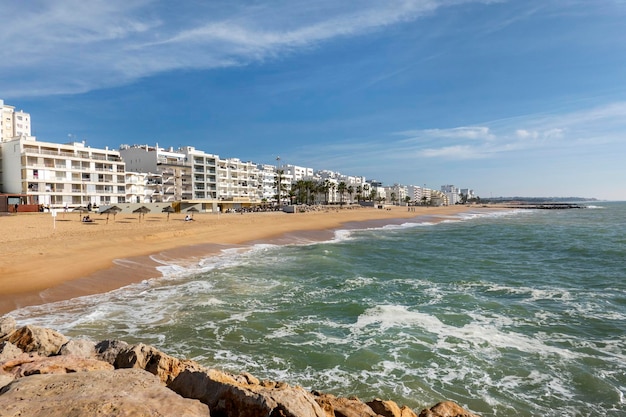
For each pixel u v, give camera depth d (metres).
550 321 14.70
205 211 92.31
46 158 71.50
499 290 19.67
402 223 78.00
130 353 7.39
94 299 16.94
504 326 14.12
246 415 4.91
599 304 17.02
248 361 11.08
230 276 22.20
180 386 5.81
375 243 41.41
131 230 38.88
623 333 13.48
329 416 6.09
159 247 30.06
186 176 104.88
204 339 12.59
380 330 13.62
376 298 17.89
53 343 8.34
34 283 17.89
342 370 10.62
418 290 19.48
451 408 7.54
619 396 9.49
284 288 19.53
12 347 7.49
